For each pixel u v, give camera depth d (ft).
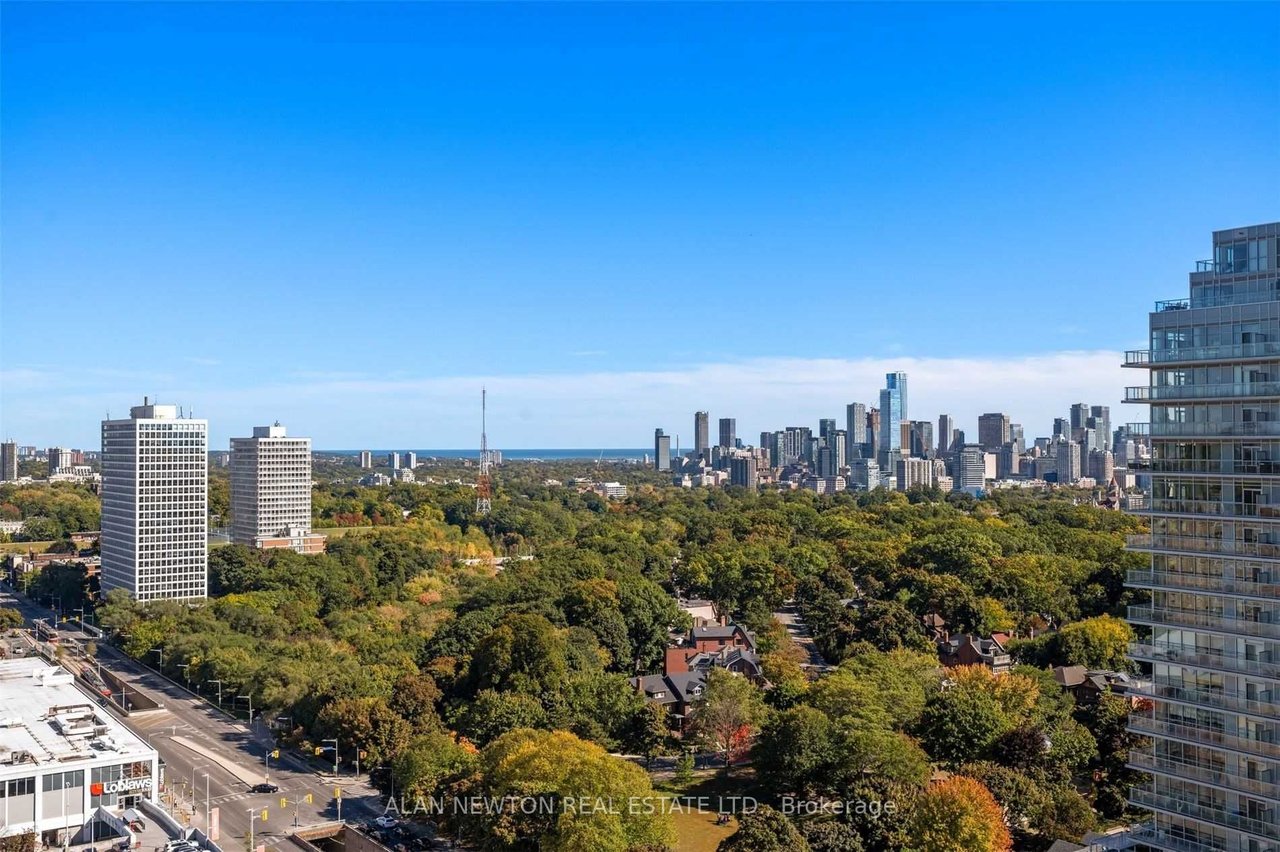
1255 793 375.66
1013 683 639.76
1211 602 394.32
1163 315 409.08
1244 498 383.65
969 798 442.91
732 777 609.83
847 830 447.42
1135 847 419.54
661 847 459.32
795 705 603.26
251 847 507.71
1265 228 388.98
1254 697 379.35
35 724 586.86
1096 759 556.92
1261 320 378.53
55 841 509.35
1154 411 412.77
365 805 581.53
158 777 554.87
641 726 634.43
